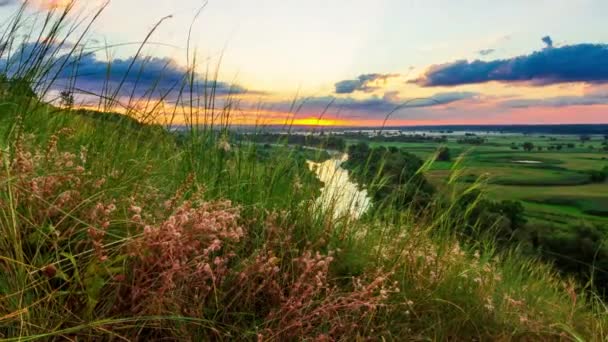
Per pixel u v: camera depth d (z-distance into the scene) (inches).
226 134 166.7
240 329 107.3
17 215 96.8
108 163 126.3
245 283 115.6
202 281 104.6
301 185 165.3
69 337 86.1
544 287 227.6
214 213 109.8
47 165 110.5
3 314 82.5
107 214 100.7
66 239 97.7
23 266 87.0
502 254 229.8
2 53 141.9
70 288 90.7
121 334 91.7
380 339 122.1
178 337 97.0
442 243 177.9
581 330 175.9
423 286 149.8
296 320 107.8
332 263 140.3
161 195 124.6
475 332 147.2
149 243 93.1
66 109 143.9
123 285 96.3
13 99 133.6
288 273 126.5
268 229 136.2
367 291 118.0
